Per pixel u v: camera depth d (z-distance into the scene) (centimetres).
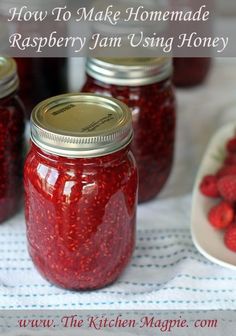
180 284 50
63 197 45
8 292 49
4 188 54
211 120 73
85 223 46
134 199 48
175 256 53
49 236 47
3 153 53
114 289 50
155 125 56
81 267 48
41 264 49
